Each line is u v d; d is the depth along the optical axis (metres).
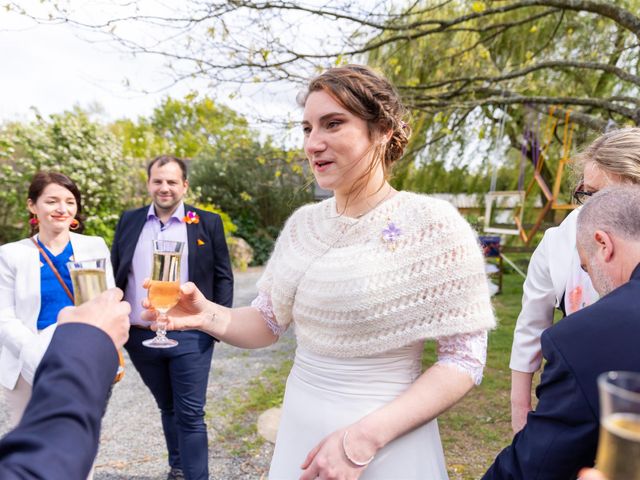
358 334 1.29
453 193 9.21
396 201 1.36
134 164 10.70
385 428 1.16
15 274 2.42
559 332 0.98
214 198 13.11
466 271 1.24
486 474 1.15
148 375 2.68
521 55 7.40
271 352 5.42
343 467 1.14
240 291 8.56
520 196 6.52
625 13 4.36
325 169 1.33
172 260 1.48
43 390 0.74
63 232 2.61
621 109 4.99
